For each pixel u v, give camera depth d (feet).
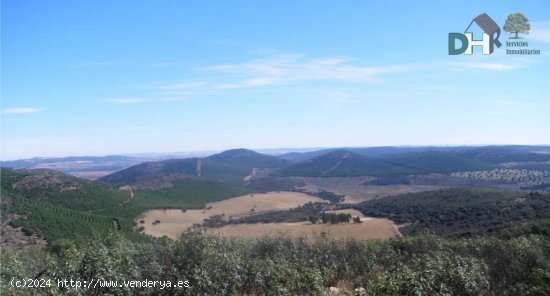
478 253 57.06
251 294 48.16
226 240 57.57
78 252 43.98
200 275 44.09
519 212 138.00
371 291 43.55
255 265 48.62
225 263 46.47
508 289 48.96
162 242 52.11
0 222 143.74
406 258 62.75
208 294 44.01
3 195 185.88
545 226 85.92
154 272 44.57
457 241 66.23
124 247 47.47
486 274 49.21
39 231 142.51
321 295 44.39
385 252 63.87
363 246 64.13
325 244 63.87
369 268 59.72
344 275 59.67
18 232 137.49
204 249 47.60
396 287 40.37
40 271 42.29
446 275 42.73
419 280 40.45
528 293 44.42
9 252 48.01
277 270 48.49
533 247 54.80
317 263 58.49
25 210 165.07
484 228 121.08
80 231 161.17
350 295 46.52
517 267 52.06
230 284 45.80
